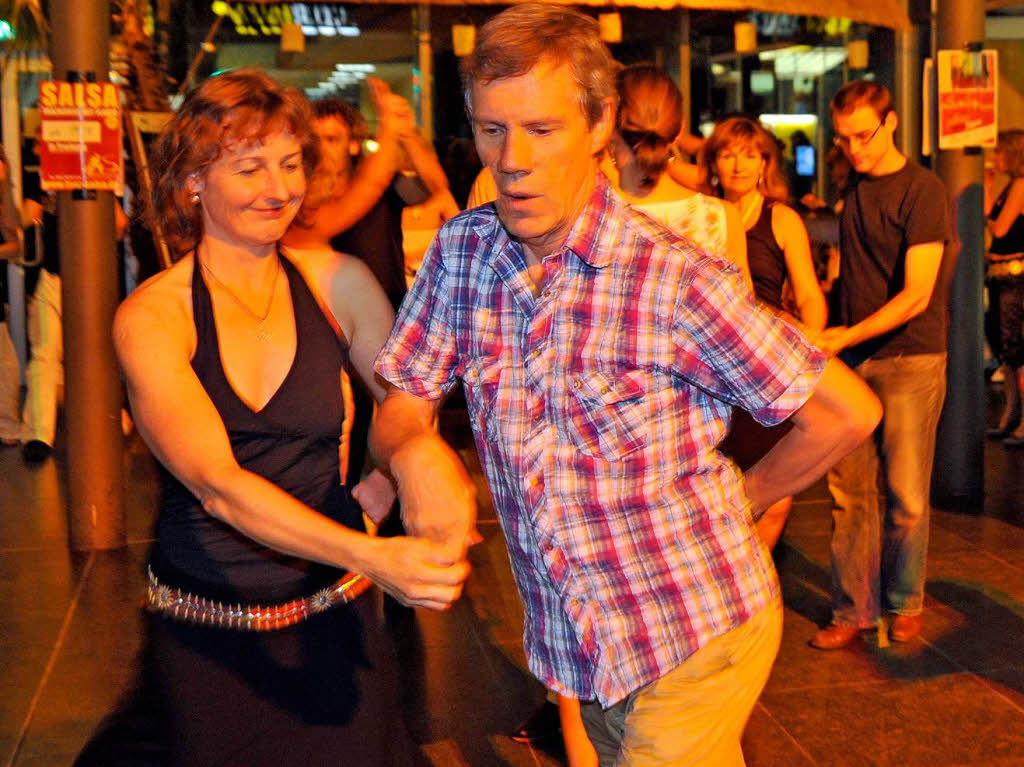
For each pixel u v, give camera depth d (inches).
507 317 79.4
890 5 275.7
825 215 312.0
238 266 91.4
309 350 92.0
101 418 222.4
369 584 92.4
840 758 141.2
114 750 90.4
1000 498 252.4
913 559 173.6
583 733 110.7
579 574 78.4
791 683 161.3
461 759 140.7
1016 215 303.7
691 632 79.0
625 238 76.3
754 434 105.2
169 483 89.9
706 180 172.7
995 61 236.4
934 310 167.9
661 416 77.6
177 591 89.7
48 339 297.7
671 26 380.5
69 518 223.9
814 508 246.5
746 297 76.3
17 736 146.6
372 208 177.5
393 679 92.7
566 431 77.5
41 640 178.4
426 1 251.8
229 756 89.5
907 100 358.9
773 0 253.4
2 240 291.0
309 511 78.1
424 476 72.2
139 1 247.9
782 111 394.0
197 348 88.9
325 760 89.4
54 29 216.4
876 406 79.7
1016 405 309.6
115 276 222.2
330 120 163.0
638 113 126.6
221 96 87.8
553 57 71.4
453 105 356.8
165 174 89.7
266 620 89.3
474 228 80.7
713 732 80.5
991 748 143.3
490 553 217.2
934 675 163.2
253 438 89.5
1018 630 178.9
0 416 313.9
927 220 160.7
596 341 76.6
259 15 339.0
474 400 81.0
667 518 78.7
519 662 168.6
